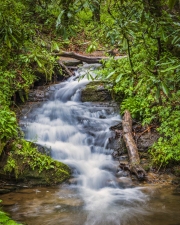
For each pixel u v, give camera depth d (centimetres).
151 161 605
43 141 673
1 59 432
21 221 404
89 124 734
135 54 503
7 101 723
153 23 259
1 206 450
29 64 812
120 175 578
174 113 642
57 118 763
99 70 798
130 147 623
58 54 905
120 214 431
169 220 410
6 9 330
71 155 637
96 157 646
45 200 478
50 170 553
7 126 563
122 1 280
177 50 393
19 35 321
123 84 755
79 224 401
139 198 486
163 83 251
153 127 684
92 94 827
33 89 865
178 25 250
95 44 347
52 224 399
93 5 266
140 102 722
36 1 343
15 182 540
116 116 761
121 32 282
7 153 560
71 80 926
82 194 507
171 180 552
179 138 598
